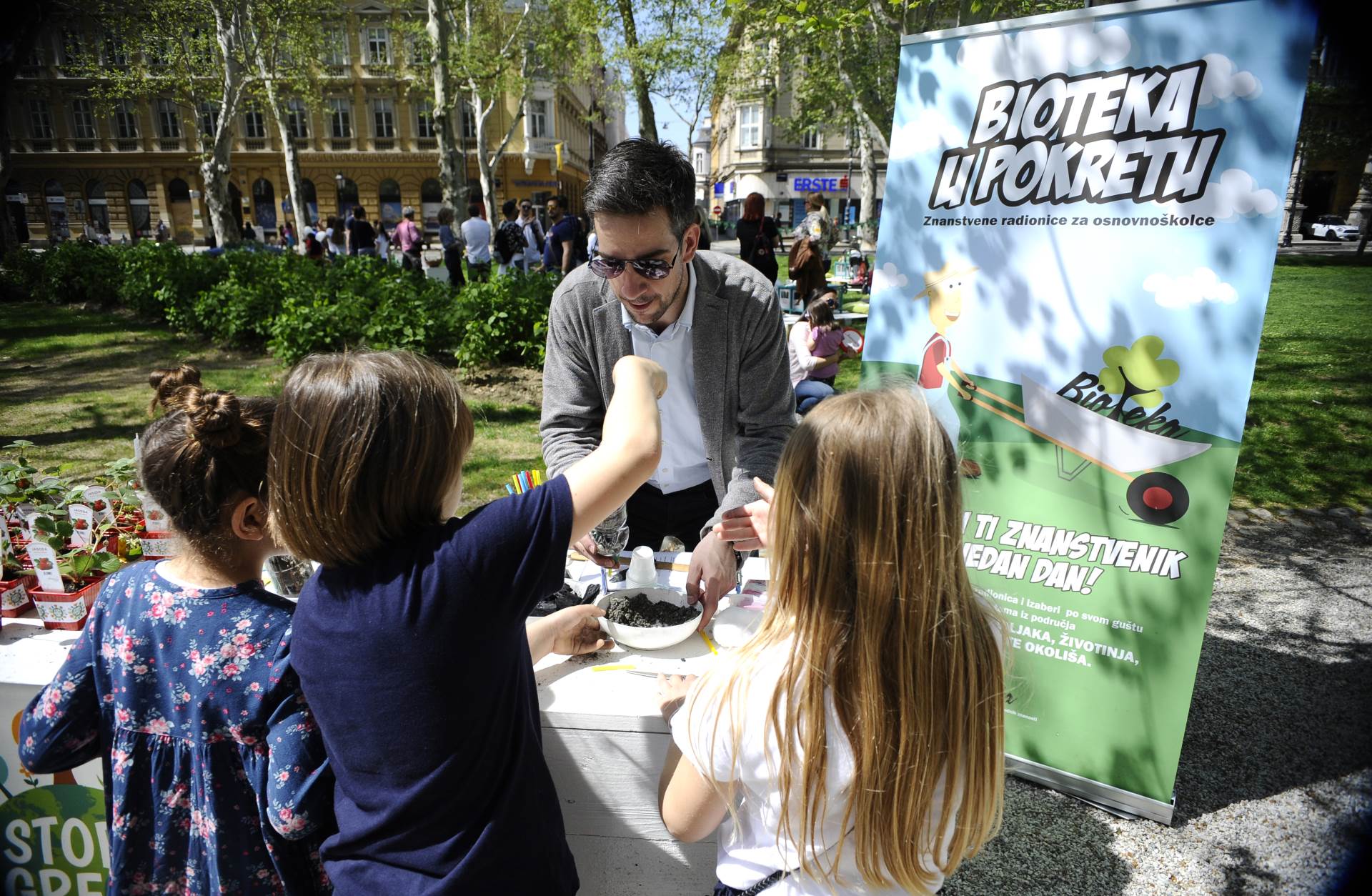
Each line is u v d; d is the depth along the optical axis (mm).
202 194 34812
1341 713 2707
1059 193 2051
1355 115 14742
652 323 1957
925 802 996
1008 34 2053
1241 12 1747
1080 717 2246
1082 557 2164
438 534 1023
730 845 1124
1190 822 2213
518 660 1095
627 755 1448
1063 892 1994
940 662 978
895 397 1020
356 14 27859
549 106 35281
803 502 1003
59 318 11328
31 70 31875
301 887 1212
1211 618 3375
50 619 1639
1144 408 2016
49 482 1940
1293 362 7707
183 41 17750
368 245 14758
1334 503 4594
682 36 14453
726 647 1606
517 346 7625
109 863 1314
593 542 1762
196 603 1183
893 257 2359
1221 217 1848
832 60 15109
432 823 1007
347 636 986
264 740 1161
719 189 52531
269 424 1236
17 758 1523
